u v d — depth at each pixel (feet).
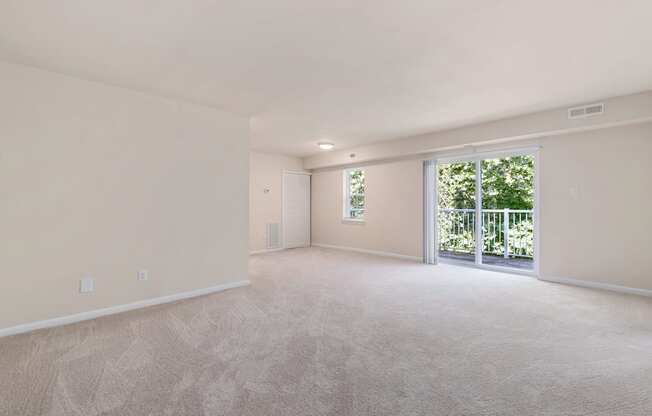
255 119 14.89
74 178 9.86
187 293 12.25
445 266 17.99
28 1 6.15
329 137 18.92
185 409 5.47
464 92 11.46
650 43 7.95
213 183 13.10
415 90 11.21
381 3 6.28
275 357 7.36
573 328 9.04
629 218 12.53
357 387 6.13
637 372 6.66
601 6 6.44
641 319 9.71
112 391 6.01
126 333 8.76
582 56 8.70
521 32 7.43
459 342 8.14
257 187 23.17
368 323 9.47
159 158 11.64
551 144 14.51
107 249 10.46
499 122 15.11
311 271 16.71
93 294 10.15
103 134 10.39
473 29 7.30
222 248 13.33
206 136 12.91
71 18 6.77
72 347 7.89
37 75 9.25
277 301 11.65
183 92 11.32
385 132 17.65
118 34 7.45
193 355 7.45
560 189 14.26
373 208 22.22
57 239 9.55
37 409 5.49
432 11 6.57
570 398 5.77
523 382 6.30
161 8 6.43
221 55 8.55
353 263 18.90
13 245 8.86
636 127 12.34
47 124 9.41
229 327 9.18
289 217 25.21
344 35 7.54
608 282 13.01
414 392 5.97
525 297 12.07
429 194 18.92
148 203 11.35
